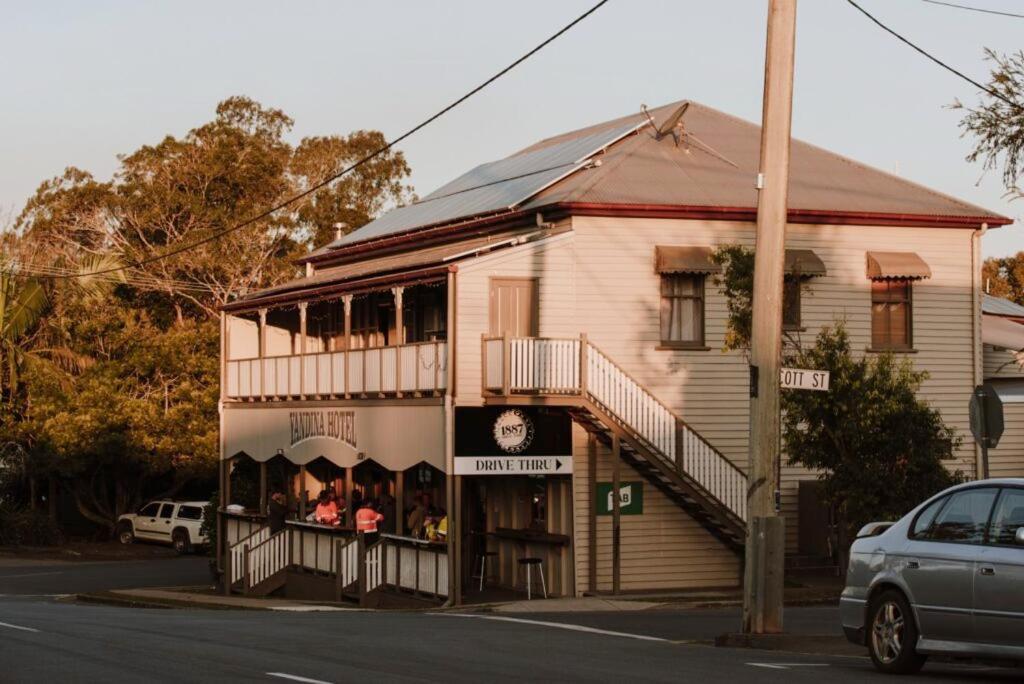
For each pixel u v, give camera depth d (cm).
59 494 6225
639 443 2936
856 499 2584
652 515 3078
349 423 3359
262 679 1301
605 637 1911
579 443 3042
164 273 6475
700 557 3111
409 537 3080
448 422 2900
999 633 1295
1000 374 3722
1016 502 1327
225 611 2906
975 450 3406
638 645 1767
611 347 3112
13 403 5547
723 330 3206
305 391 3578
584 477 3038
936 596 1352
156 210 6588
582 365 2911
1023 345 3700
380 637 1805
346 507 3391
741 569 3134
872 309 3369
